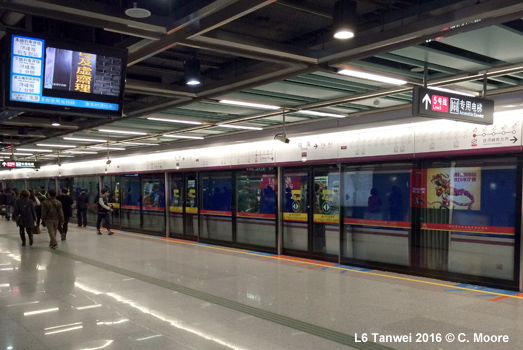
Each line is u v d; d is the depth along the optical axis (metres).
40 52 4.25
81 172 20.95
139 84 6.15
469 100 5.61
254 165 11.42
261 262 9.77
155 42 4.71
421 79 6.13
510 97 6.66
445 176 7.71
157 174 15.59
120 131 10.99
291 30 5.82
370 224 8.94
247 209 11.86
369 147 8.79
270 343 4.63
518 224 6.79
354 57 4.95
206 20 4.10
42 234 15.89
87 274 8.36
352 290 7.00
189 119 9.40
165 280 7.80
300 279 7.87
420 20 4.17
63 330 5.08
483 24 3.88
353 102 7.75
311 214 10.16
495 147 6.95
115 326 5.22
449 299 6.40
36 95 4.27
